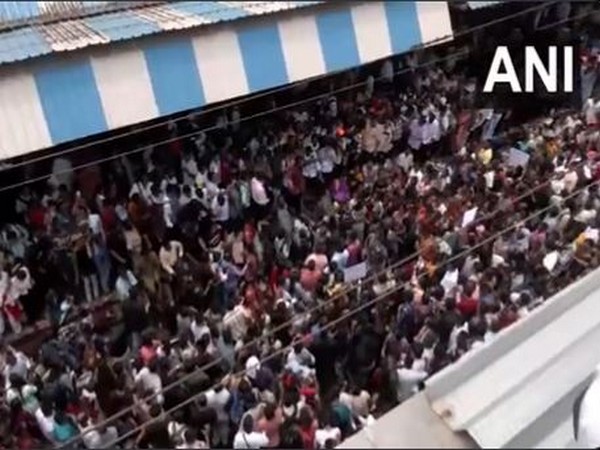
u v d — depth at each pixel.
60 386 10.45
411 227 12.68
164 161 14.19
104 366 10.61
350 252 12.52
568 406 4.03
